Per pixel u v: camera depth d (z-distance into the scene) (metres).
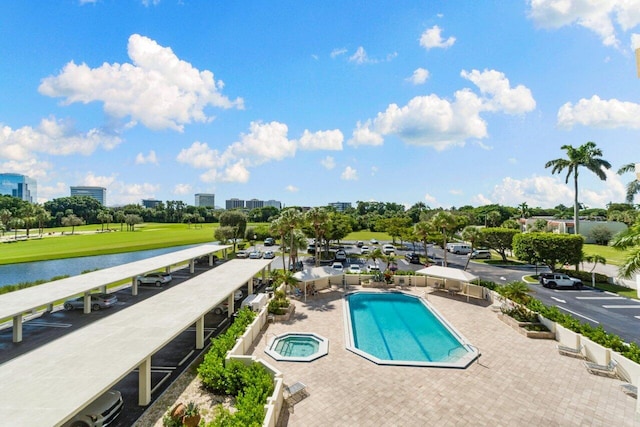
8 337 19.00
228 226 67.56
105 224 148.00
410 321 24.06
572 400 13.09
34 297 19.70
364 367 16.14
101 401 12.06
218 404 13.17
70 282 23.28
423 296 29.66
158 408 12.98
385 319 24.50
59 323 21.47
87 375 11.32
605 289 33.19
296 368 16.02
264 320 22.44
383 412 12.30
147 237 88.38
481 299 28.75
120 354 12.92
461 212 103.19
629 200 22.80
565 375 15.20
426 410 12.43
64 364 12.11
